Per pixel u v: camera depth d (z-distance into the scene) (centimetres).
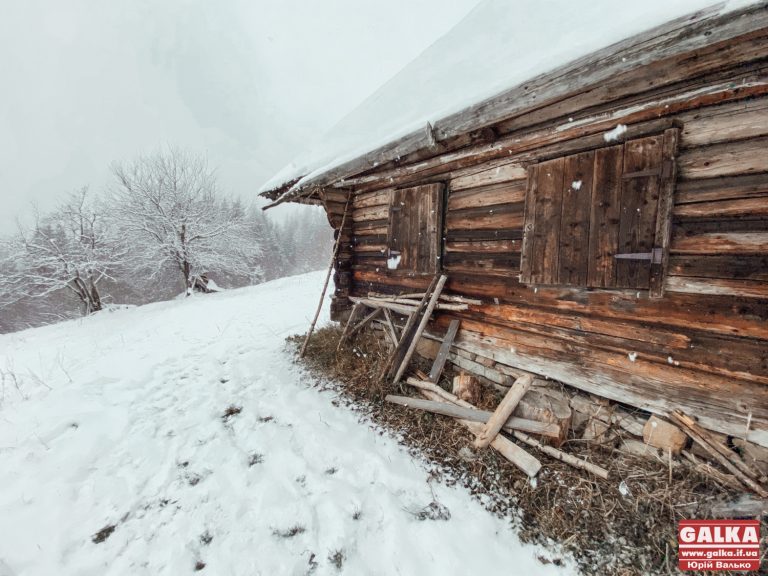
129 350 632
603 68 184
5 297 1694
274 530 216
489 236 323
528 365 301
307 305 944
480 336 342
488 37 347
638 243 224
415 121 299
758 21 141
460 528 210
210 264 1778
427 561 192
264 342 604
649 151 216
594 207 243
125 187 1639
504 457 258
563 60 197
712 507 194
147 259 1725
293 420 333
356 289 533
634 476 223
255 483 256
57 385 464
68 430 333
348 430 312
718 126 195
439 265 372
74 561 201
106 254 1633
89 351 689
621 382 247
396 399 340
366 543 205
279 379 430
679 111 207
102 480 263
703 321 209
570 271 258
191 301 1388
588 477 231
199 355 555
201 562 198
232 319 836
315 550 202
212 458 285
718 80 186
